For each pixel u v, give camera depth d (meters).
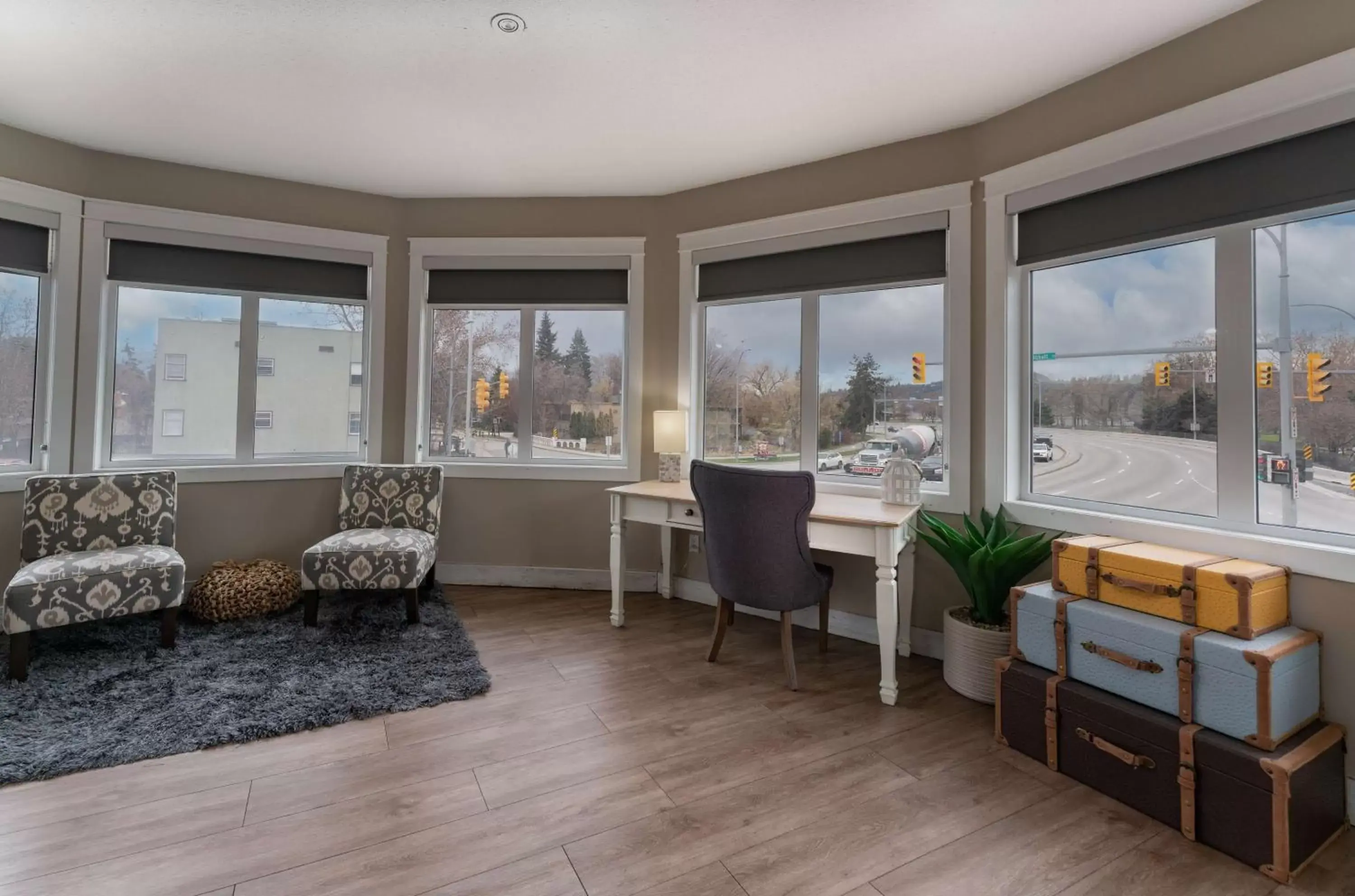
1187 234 2.07
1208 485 2.05
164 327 3.34
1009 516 2.54
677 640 2.90
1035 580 2.46
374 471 3.47
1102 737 1.74
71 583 2.37
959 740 2.02
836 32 2.09
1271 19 1.85
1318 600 1.70
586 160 3.14
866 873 1.40
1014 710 1.97
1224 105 1.93
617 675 2.49
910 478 2.65
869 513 2.46
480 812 1.60
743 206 3.34
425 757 1.86
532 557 3.76
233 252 3.40
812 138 2.86
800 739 2.01
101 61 2.32
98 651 2.57
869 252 2.97
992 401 2.59
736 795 1.69
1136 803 1.66
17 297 2.96
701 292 3.52
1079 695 1.79
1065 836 1.55
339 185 3.55
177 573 2.61
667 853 1.46
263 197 3.43
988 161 2.63
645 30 2.10
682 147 2.98
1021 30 2.05
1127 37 2.07
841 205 3.01
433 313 3.85
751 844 1.49
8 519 2.90
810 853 1.47
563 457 3.82
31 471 3.00
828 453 3.16
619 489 3.08
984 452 2.63
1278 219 1.88
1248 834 1.45
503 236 3.72
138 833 1.50
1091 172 2.27
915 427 2.92
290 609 3.15
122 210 3.15
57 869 1.37
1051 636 1.92
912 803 1.68
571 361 3.80
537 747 1.93
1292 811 1.42
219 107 2.67
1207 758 1.52
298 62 2.32
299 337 3.62
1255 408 1.94
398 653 2.61
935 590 2.76
